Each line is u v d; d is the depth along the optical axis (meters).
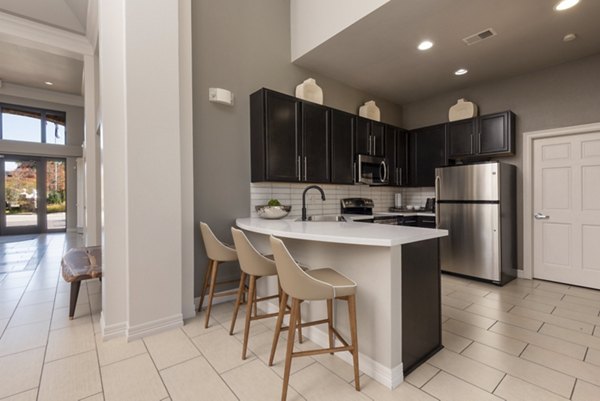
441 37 2.96
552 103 3.54
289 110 3.15
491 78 3.96
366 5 2.63
